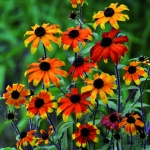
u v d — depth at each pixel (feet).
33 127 4.76
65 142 4.60
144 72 4.48
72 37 4.51
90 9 10.27
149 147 4.69
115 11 4.55
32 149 4.50
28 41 4.50
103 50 4.37
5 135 9.66
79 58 4.45
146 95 9.16
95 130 4.30
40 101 4.29
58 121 8.33
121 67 4.69
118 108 4.60
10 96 4.47
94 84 4.28
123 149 4.64
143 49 10.16
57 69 4.35
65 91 4.70
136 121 4.31
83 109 4.27
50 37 4.49
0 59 9.87
